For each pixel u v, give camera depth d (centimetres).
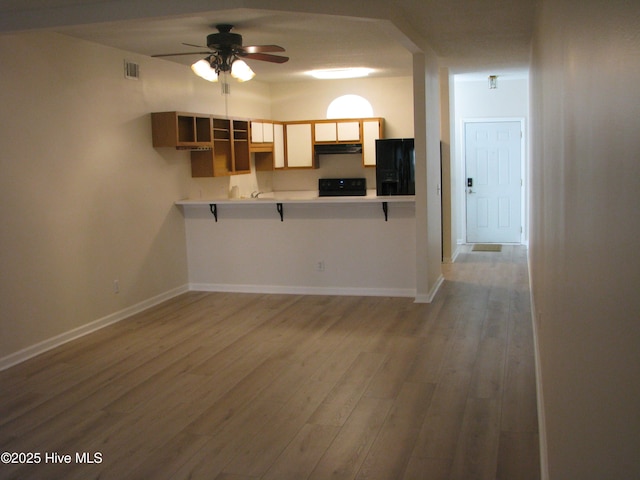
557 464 193
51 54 499
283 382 408
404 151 718
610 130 97
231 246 688
